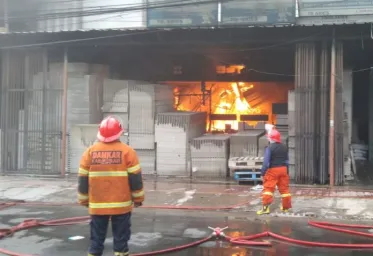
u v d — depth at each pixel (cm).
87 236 748
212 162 1332
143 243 707
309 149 1228
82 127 1391
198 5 1597
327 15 1502
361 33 1177
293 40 1234
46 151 1408
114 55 1617
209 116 1759
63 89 1383
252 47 1410
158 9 1639
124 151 563
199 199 1045
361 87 1698
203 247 685
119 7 1711
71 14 1716
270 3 1541
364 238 739
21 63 1421
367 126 1709
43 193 1130
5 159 1427
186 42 1308
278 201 1010
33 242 713
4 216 905
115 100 1406
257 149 1323
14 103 1429
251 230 789
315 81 1229
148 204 998
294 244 702
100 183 556
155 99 1382
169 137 1355
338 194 1090
